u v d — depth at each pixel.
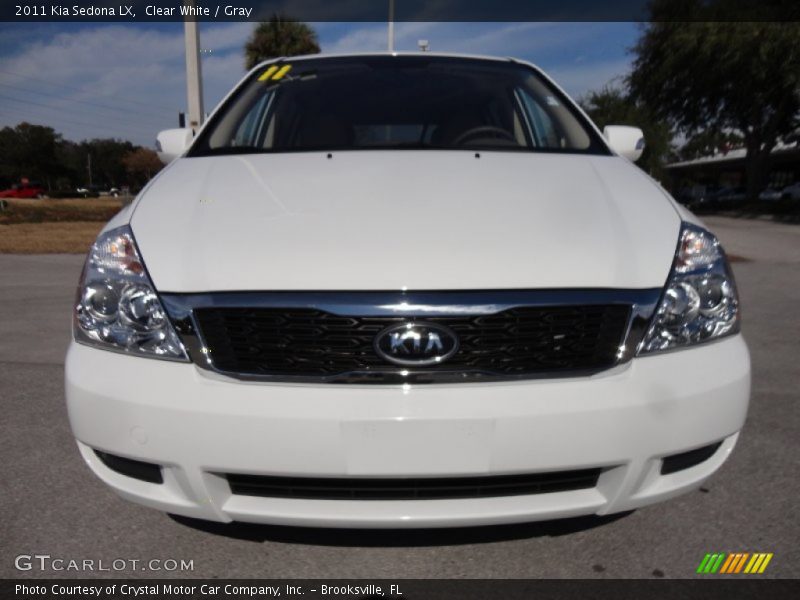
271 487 1.54
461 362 1.49
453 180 1.92
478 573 1.77
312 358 1.49
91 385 1.56
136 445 1.53
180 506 1.56
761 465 2.37
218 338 1.52
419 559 1.82
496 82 2.84
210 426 1.47
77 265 7.98
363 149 2.30
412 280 1.51
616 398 1.50
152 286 1.58
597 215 1.75
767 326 4.60
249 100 2.74
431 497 1.54
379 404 1.46
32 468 2.37
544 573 1.76
